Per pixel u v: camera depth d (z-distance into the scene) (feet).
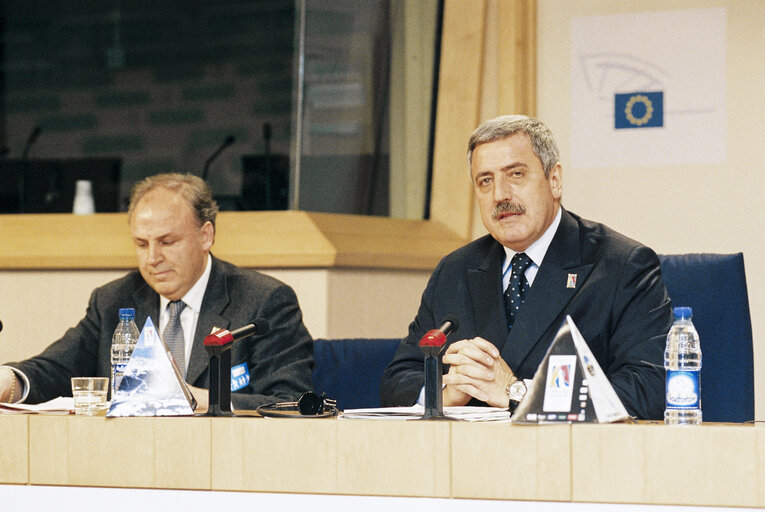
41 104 27.09
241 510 6.95
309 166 16.39
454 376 8.81
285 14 25.34
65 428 7.33
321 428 6.82
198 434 7.07
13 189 21.40
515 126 10.04
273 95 25.29
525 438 6.48
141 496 7.16
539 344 9.75
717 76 15.85
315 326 15.55
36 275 17.17
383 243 16.20
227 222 16.42
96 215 17.60
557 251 10.06
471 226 17.08
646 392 9.07
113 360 10.62
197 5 25.88
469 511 6.55
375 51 16.81
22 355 17.16
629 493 6.31
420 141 17.16
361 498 6.72
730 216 15.81
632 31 16.21
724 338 10.48
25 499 7.39
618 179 16.28
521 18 16.53
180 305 11.22
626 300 9.74
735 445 6.16
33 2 27.58
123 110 26.48
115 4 27.73
